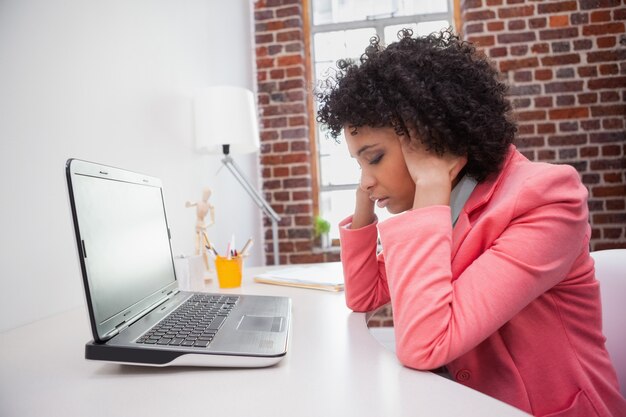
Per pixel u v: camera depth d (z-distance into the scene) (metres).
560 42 2.59
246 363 0.56
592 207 2.57
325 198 2.99
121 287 0.68
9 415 0.45
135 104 1.42
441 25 2.89
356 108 0.70
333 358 0.60
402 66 0.68
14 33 0.92
